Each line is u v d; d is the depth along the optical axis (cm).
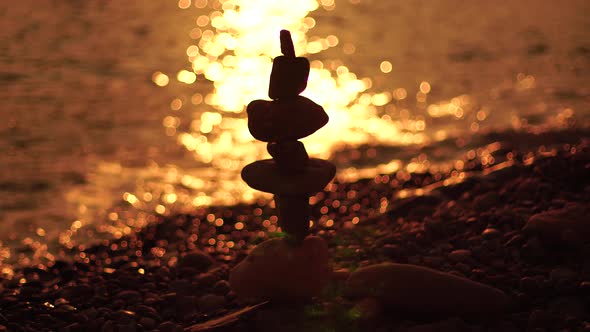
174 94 504
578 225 232
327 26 733
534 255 230
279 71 198
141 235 292
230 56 639
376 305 207
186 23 745
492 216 253
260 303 213
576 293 214
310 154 402
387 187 335
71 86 500
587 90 484
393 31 693
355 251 246
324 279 211
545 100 470
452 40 642
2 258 281
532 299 215
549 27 669
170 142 411
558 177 273
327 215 304
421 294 206
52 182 344
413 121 452
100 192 336
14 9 726
